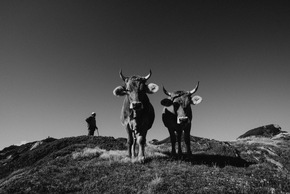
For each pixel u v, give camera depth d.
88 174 10.75
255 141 32.59
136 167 11.01
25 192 8.98
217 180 9.29
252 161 15.58
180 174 9.91
